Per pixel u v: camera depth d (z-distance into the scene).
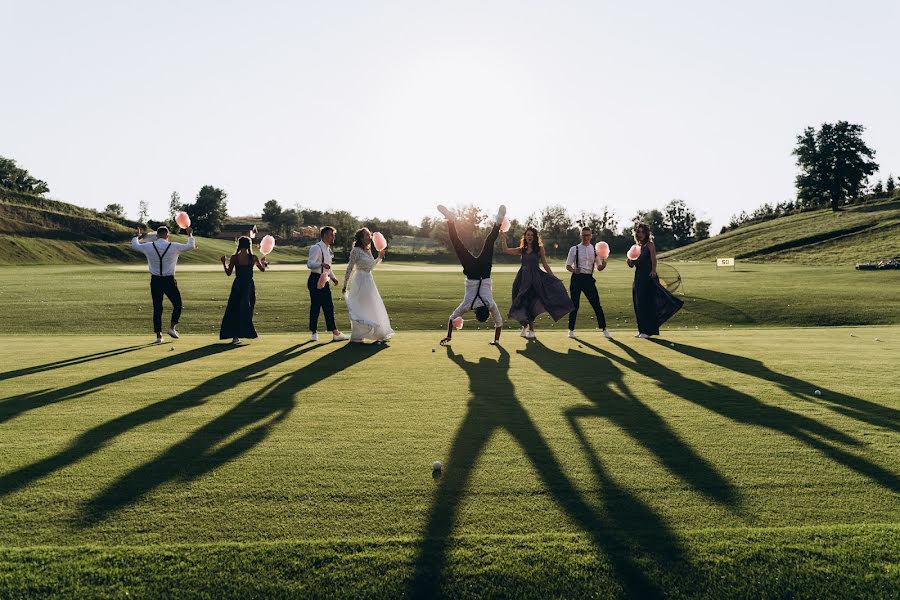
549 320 16.77
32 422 4.75
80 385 6.21
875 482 3.47
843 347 9.09
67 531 2.84
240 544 2.68
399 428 4.61
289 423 4.75
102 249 85.56
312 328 10.26
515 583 2.43
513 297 10.56
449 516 3.02
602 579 2.45
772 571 2.50
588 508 3.12
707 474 3.60
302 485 3.44
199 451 4.04
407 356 8.34
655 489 3.38
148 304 18.08
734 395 5.73
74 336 11.30
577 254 10.54
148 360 7.94
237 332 9.91
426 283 26.72
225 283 25.05
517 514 3.04
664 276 25.44
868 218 75.12
